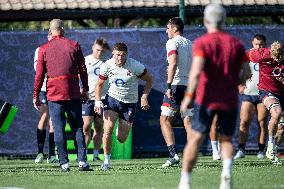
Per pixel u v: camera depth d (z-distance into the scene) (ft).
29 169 138.41
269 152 143.43
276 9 206.39
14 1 200.34
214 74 90.74
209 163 146.72
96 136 167.22
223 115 91.40
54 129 128.26
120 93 132.16
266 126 162.81
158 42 177.58
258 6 205.57
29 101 177.78
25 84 177.47
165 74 177.78
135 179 114.83
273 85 141.18
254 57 140.97
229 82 91.09
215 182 108.88
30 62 177.47
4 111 133.18
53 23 128.57
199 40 90.84
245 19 263.70
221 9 92.38
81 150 130.00
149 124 178.09
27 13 199.72
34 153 178.29
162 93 177.58
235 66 91.50
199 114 91.09
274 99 140.87
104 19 212.64
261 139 163.12
